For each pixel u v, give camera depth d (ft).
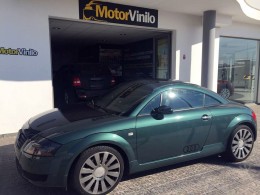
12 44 19.83
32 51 20.63
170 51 30.01
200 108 13.64
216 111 13.88
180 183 12.03
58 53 59.77
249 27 34.63
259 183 12.12
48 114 13.24
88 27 28.53
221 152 14.37
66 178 10.02
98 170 10.60
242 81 36.37
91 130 10.55
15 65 20.10
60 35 36.27
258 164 14.49
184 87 13.64
